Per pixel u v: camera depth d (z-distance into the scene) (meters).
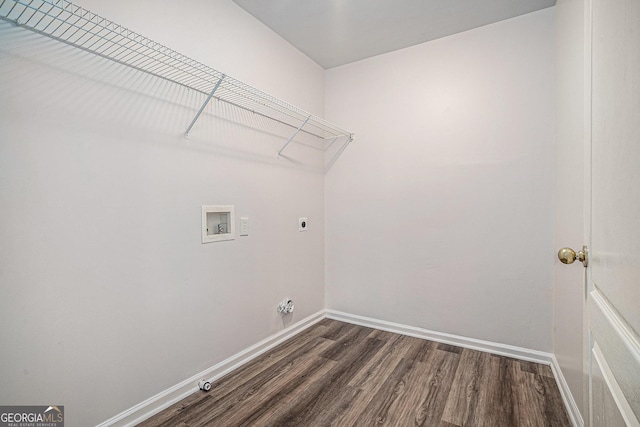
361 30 2.27
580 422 1.35
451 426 1.46
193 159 1.72
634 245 0.55
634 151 0.55
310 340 2.42
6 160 1.08
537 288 2.06
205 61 1.76
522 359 2.10
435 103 2.39
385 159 2.61
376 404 1.62
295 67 2.50
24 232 1.12
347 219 2.81
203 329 1.79
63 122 1.21
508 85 2.14
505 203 2.15
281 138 2.38
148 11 1.49
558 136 1.87
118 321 1.40
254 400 1.65
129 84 1.42
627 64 0.58
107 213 1.35
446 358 2.11
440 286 2.39
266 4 1.97
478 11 2.05
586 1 1.00
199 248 1.76
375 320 2.68
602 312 0.77
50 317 1.19
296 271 2.56
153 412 1.53
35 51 1.14
